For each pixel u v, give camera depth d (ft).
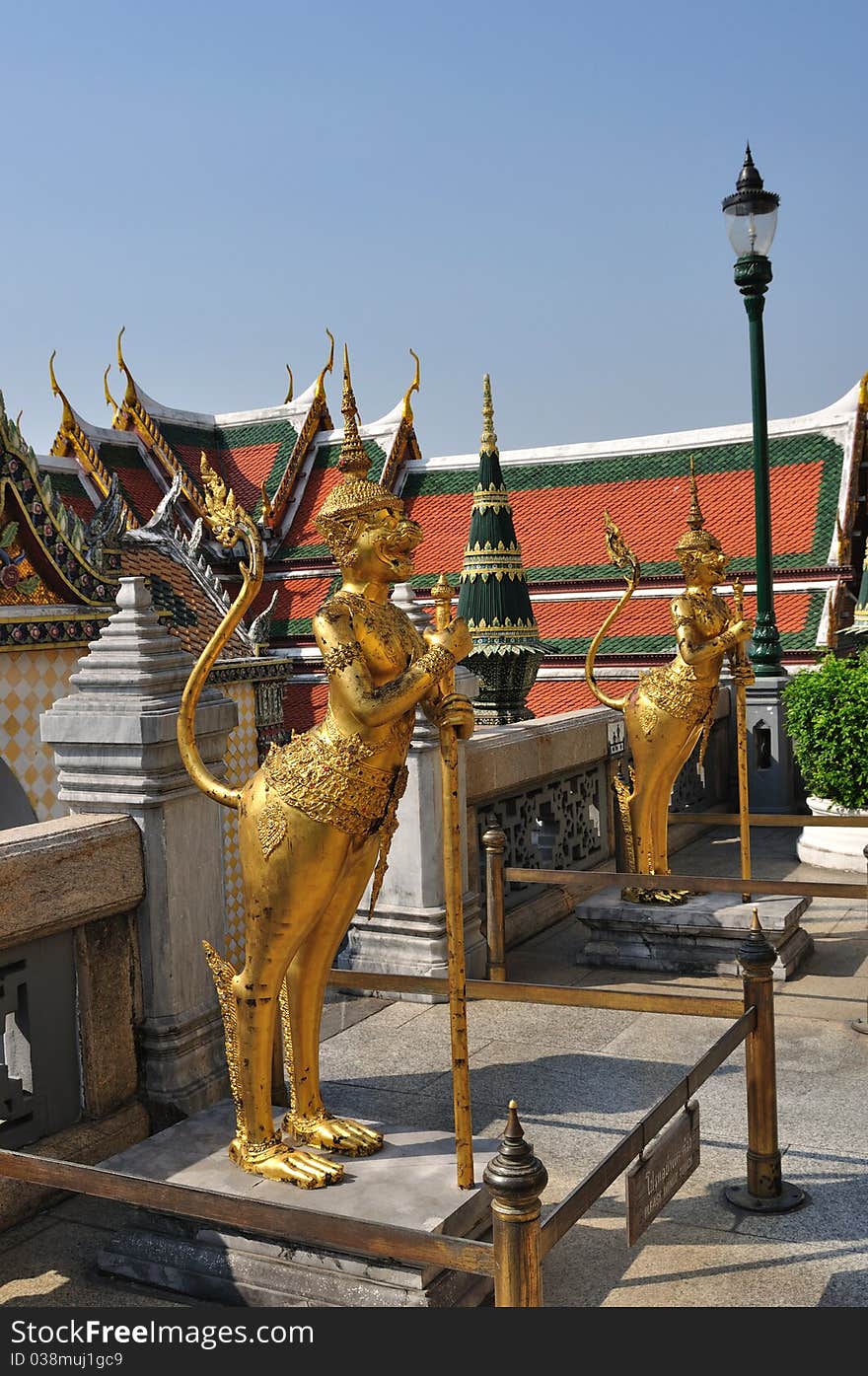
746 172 44.75
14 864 17.10
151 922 19.34
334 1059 23.12
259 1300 14.84
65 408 108.37
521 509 101.50
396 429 112.88
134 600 20.21
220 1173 15.75
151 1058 19.35
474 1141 16.62
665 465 97.30
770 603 48.47
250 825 15.21
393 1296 14.19
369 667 14.92
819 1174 18.15
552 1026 24.84
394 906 26.84
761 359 47.06
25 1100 17.72
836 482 87.71
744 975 17.21
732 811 47.98
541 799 33.01
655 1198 13.50
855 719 36.96
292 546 115.34
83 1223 17.33
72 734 19.51
